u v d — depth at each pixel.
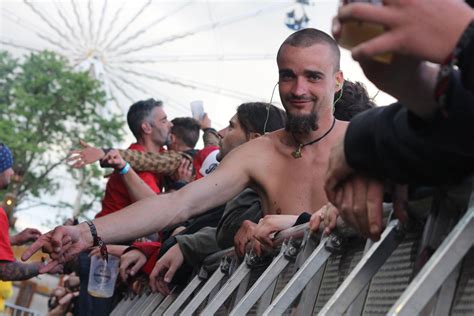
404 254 1.59
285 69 3.06
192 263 3.85
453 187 1.36
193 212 3.15
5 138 38.44
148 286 4.61
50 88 40.16
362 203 1.40
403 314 1.25
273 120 4.03
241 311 2.41
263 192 3.16
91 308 5.07
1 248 4.82
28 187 40.38
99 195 42.69
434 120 1.18
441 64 1.06
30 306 16.81
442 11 1.04
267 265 2.78
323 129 3.11
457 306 1.36
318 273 2.13
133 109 6.07
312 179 3.10
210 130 5.54
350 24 1.08
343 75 3.31
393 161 1.28
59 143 40.94
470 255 1.34
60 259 3.04
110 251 5.11
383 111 1.32
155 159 5.45
